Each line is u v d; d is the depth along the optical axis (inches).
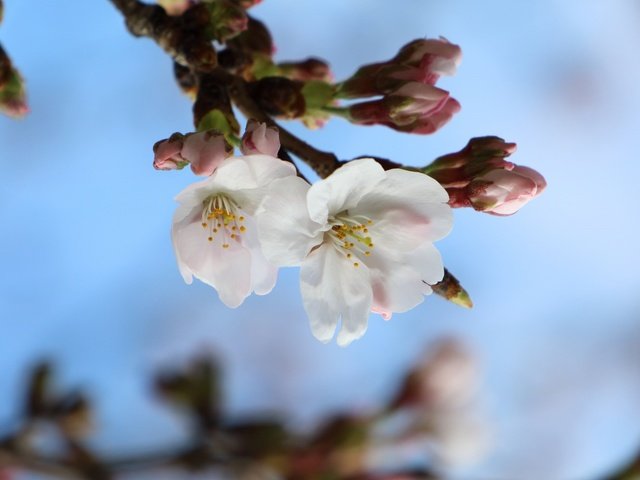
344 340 8.3
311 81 9.0
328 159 8.4
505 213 8.5
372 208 8.4
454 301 8.5
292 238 8.1
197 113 8.6
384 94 8.9
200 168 7.8
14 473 10.5
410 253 8.4
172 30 8.9
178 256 8.2
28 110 9.4
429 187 8.3
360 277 8.4
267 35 9.4
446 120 8.9
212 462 10.5
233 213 8.4
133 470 10.5
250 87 8.8
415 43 9.1
